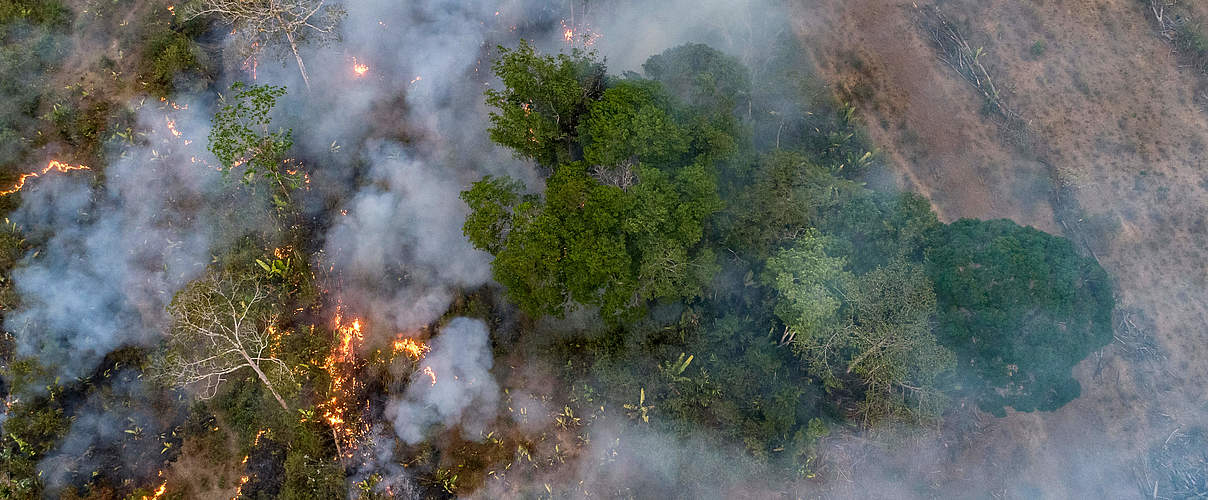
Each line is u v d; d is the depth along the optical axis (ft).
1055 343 74.43
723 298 91.61
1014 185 98.63
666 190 79.25
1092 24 104.94
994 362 75.92
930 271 79.77
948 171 99.66
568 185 77.82
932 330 78.38
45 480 82.48
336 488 84.64
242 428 86.48
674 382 87.66
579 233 77.41
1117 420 90.74
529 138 85.66
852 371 84.48
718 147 82.94
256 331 86.33
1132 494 88.38
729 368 88.48
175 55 96.48
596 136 81.66
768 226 83.76
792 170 86.38
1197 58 101.45
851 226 84.69
